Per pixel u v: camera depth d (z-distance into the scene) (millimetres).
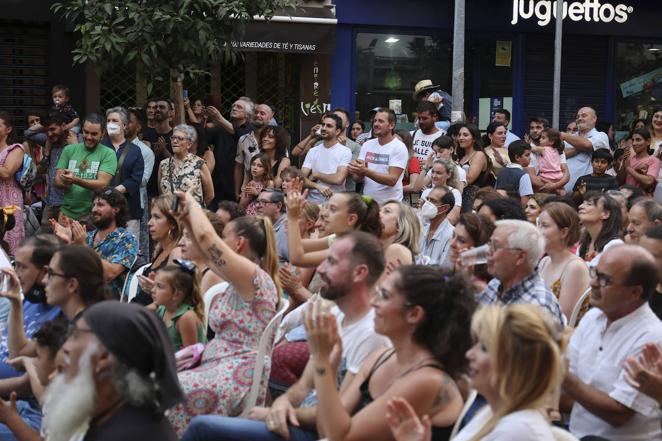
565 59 18969
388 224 8391
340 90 17547
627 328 5980
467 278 5301
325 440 5523
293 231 7906
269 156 13148
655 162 14633
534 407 4230
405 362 5246
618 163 15391
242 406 6688
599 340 6109
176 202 6793
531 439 4156
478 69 18516
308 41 16156
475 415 4742
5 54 15664
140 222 12656
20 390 6758
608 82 19156
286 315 7500
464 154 13430
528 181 13117
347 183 13523
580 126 15797
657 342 5883
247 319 6855
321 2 16297
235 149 14062
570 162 15594
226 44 13586
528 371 4199
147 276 8938
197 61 13484
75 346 4578
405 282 5195
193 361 6977
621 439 5840
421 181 13242
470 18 18234
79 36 15664
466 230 7387
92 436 4535
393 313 5199
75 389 4523
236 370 6727
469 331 5141
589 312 6293
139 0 13047
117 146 12414
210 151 13930
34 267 7469
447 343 5137
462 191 12266
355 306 6016
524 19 18484
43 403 5672
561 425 6496
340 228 7891
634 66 19250
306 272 8555
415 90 16484
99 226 9469
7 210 12227
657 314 6922
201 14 13203
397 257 7953
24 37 15766
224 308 6945
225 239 7254
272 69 17094
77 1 13398
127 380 4441
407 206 8547
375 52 17797
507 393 4211
